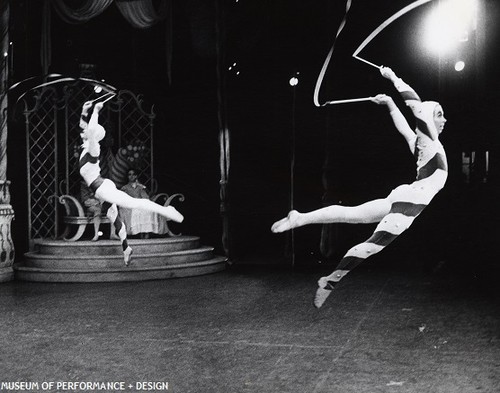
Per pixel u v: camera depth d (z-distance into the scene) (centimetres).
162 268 1237
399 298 1028
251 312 937
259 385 616
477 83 1378
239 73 1585
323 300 475
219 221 1619
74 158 1438
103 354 727
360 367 672
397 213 471
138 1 1255
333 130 1537
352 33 1467
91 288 1143
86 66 1360
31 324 873
